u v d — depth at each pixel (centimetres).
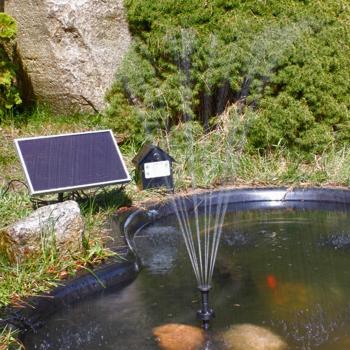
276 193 552
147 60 646
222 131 625
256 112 611
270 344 335
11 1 689
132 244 455
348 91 612
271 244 470
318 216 525
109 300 385
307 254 450
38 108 706
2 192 512
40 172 453
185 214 530
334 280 407
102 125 666
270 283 405
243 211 542
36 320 358
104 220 482
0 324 343
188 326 354
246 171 588
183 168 587
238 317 363
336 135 610
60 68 680
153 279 413
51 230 409
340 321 357
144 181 539
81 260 411
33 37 685
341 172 579
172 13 640
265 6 627
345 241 472
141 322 360
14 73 682
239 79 614
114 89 644
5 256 406
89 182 458
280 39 605
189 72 631
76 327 356
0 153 614
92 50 685
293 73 596
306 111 592
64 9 670
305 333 345
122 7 696
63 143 471
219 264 436
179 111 640
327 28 617
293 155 603
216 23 625
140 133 630
